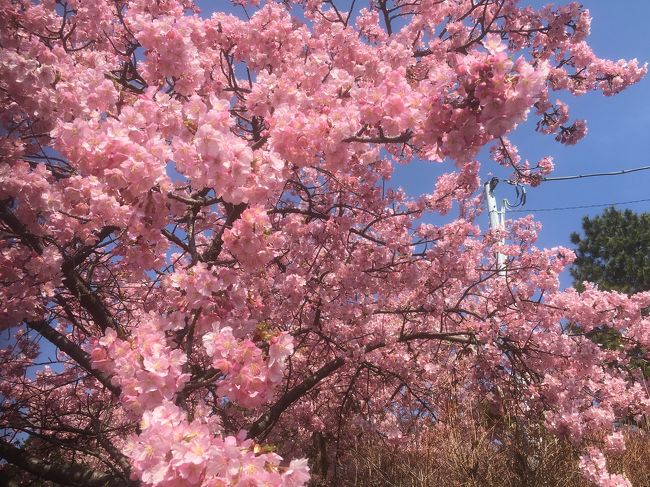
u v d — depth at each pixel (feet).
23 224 12.63
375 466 18.93
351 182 20.58
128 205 10.16
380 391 23.72
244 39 16.34
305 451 22.70
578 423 16.39
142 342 8.98
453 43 21.03
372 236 20.54
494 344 20.94
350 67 16.35
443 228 21.70
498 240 25.04
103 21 16.16
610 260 64.90
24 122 14.43
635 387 21.53
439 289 21.38
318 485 20.43
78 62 15.42
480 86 8.07
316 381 19.45
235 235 10.18
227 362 8.55
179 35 11.57
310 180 22.71
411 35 21.86
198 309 10.50
